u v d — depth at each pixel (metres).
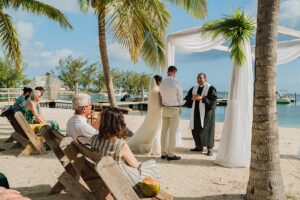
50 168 6.50
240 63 6.82
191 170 6.62
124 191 3.25
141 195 3.88
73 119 4.96
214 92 8.12
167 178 6.05
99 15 10.63
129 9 9.59
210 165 7.06
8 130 12.12
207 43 8.06
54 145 4.59
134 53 10.07
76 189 4.30
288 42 9.72
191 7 10.16
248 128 7.01
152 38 11.62
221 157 7.09
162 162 7.26
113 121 3.90
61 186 4.93
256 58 4.59
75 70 54.53
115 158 3.89
